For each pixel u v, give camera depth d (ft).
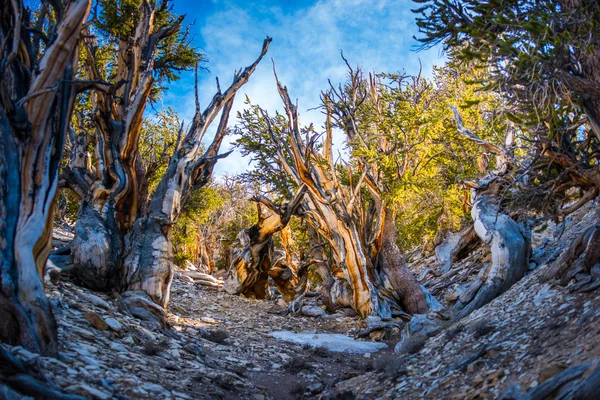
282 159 58.34
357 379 27.37
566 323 20.06
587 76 22.77
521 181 29.53
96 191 37.32
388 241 56.44
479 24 21.65
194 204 81.51
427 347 28.02
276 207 64.69
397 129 56.13
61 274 34.01
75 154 43.80
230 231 103.14
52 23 22.76
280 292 72.02
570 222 42.65
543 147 26.02
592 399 12.62
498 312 27.76
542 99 20.49
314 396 26.37
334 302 58.03
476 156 57.57
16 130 19.26
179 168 39.34
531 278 31.14
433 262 75.46
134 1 41.88
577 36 20.39
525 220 37.81
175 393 18.34
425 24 24.93
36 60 21.86
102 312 28.37
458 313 33.86
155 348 24.77
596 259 23.94
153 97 51.29
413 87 61.05
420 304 52.80
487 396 17.01
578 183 26.73
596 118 22.06
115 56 51.16
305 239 84.28
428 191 67.10
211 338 36.24
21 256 18.07
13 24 19.80
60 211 79.71
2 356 13.51
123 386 16.80
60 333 21.22
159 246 36.88
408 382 22.89
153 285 35.68
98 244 35.09
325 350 38.88
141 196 43.39
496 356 20.39
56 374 15.48
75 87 22.43
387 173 55.62
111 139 38.11
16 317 17.03
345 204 55.06
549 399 13.84
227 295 65.21
